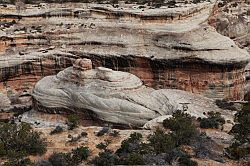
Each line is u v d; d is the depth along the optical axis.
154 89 75.56
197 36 79.31
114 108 69.31
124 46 80.69
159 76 79.50
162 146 49.47
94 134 56.53
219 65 76.06
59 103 72.88
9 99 81.12
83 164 47.91
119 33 82.50
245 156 48.72
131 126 68.56
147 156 47.25
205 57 76.12
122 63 80.62
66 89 72.94
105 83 71.25
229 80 77.38
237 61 76.38
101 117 69.75
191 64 77.31
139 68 80.38
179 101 69.94
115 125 69.31
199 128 59.72
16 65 81.25
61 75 75.25
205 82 77.38
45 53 82.25
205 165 46.91
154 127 59.53
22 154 48.69
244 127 50.00
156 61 78.31
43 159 49.38
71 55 82.06
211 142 52.97
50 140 54.72
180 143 51.75
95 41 82.44
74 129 58.28
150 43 80.50
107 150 50.59
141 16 82.44
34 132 54.62
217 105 72.94
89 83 72.31
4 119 74.12
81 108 71.31
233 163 47.81
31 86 83.00
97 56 81.12
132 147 49.75
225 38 80.25
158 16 81.81
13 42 83.62
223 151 50.66
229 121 62.66
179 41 78.38
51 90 73.56
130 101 69.44
